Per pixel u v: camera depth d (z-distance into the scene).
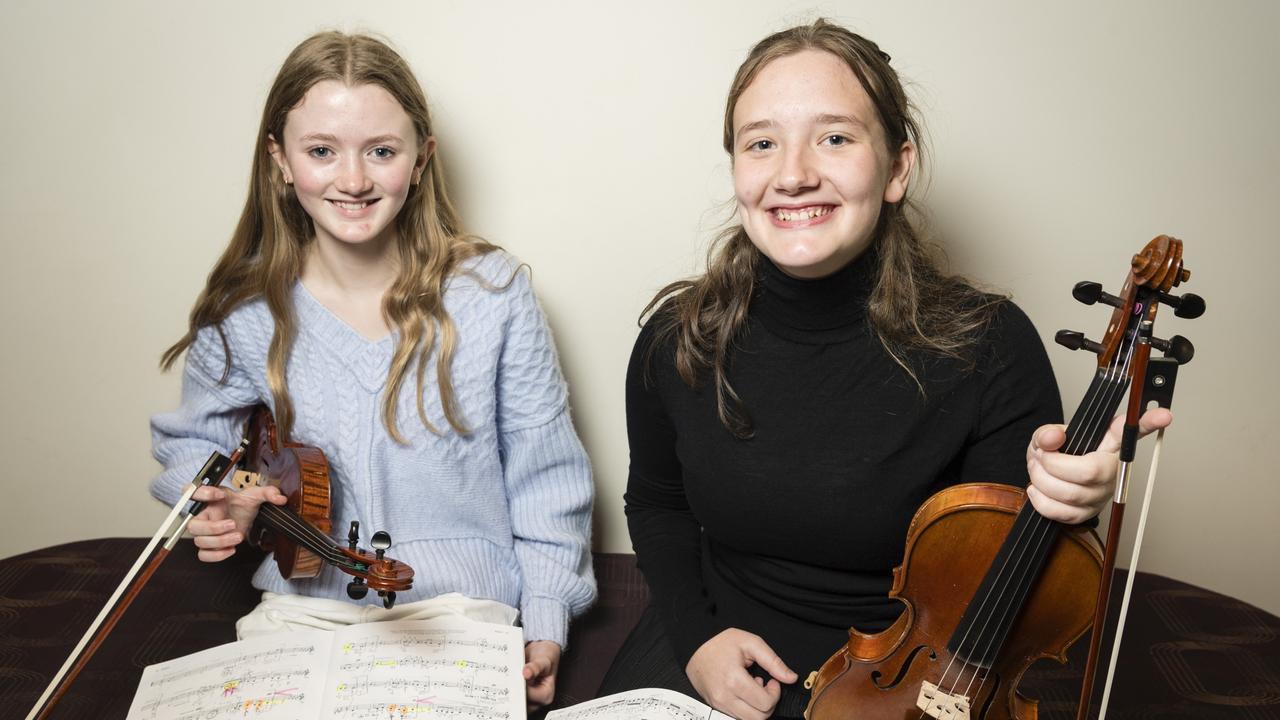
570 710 1.42
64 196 2.05
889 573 1.47
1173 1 1.86
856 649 1.28
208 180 2.03
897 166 1.41
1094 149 1.92
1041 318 2.02
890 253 1.41
